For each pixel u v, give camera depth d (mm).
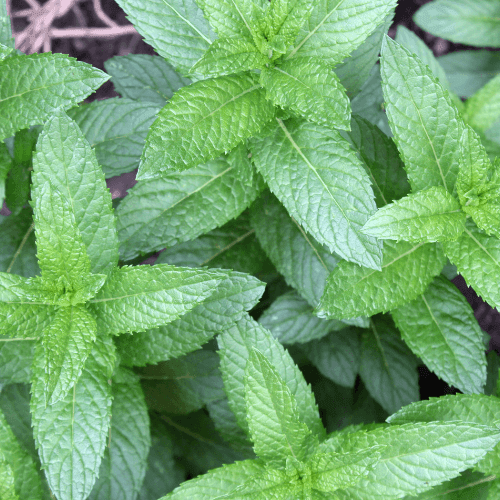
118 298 528
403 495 524
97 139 575
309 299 578
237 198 568
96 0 799
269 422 528
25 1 796
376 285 541
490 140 651
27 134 574
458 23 731
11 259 590
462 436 522
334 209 527
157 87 627
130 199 565
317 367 631
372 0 525
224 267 602
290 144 536
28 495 553
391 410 621
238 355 545
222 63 521
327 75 521
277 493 523
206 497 526
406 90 534
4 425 551
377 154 567
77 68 541
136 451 564
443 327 562
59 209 517
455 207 537
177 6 542
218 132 519
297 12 520
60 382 508
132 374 566
